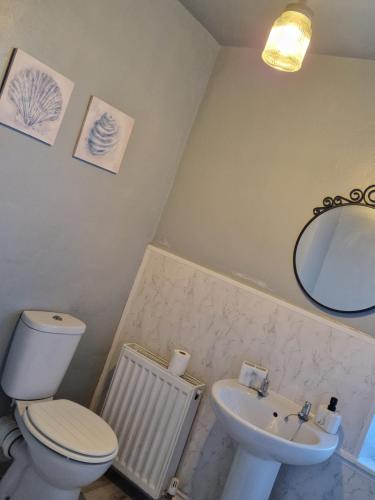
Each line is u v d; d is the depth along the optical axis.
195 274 2.59
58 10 1.91
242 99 2.62
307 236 2.32
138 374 2.51
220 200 2.61
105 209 2.42
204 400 2.47
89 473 1.88
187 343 2.56
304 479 2.17
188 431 2.45
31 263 2.17
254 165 2.53
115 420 2.54
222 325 2.48
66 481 1.89
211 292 2.53
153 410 2.43
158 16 2.34
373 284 2.12
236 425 1.88
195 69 2.65
